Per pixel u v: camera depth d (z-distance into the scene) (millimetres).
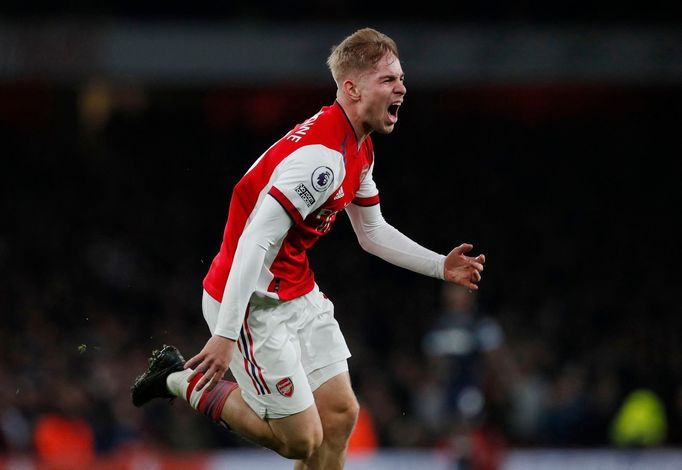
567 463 33812
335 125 14367
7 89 62875
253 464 33562
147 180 64625
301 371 14641
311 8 59531
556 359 49375
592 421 40375
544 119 68750
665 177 67062
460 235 63188
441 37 55062
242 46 54750
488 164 67250
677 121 67688
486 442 32469
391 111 14672
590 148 68375
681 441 40594
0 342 44094
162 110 66688
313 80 54750
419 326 52656
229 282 13688
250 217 14531
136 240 59969
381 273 57562
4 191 61969
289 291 14734
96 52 53625
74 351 43844
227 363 13578
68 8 58344
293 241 14680
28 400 37844
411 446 38531
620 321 54500
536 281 58906
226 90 64812
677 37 54719
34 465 32969
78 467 33281
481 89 65188
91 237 59125
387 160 67250
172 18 59875
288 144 14234
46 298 51688
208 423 38781
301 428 14516
